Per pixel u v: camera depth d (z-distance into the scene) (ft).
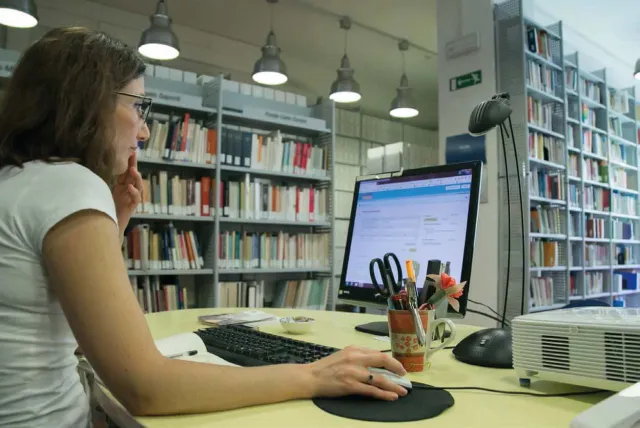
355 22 16.69
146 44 11.83
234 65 18.38
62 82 2.00
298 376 1.92
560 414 1.78
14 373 1.74
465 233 3.22
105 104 2.09
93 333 1.60
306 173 12.71
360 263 3.89
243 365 2.44
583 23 17.12
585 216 15.53
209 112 11.21
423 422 1.68
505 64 11.62
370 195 4.03
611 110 16.81
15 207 1.72
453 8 12.62
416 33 17.52
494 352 2.61
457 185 3.38
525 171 11.06
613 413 1.38
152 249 10.23
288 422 1.66
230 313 4.63
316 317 4.60
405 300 2.55
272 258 12.01
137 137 2.40
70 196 1.71
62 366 1.86
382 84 22.39
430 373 2.46
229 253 11.30
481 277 11.51
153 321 4.22
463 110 12.21
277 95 13.12
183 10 15.85
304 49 18.92
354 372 1.93
